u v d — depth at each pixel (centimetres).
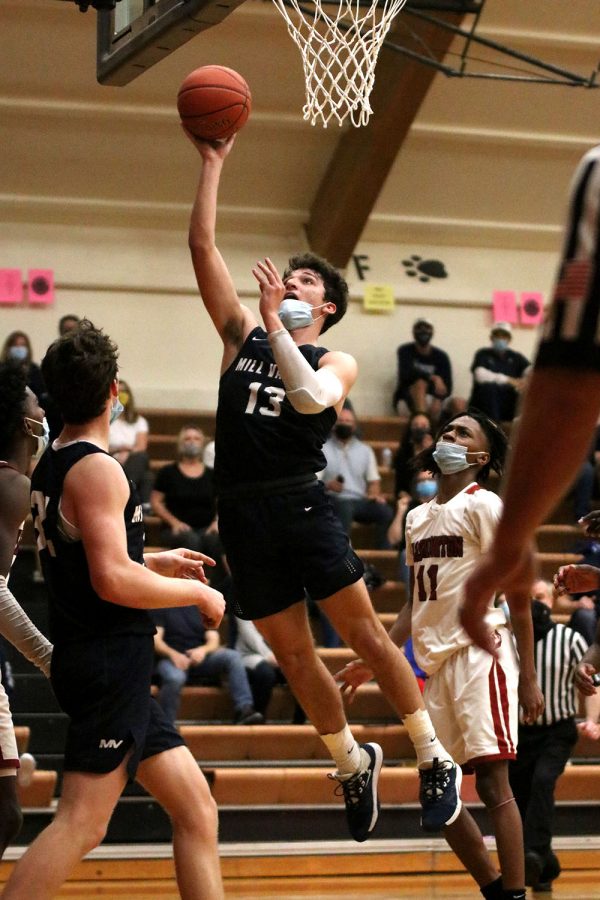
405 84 1268
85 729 363
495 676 534
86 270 1471
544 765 741
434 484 1117
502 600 567
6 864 752
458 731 543
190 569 417
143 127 1377
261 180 1465
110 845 792
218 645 945
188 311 1505
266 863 811
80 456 371
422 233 1563
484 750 527
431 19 1120
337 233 1451
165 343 1495
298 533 418
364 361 1539
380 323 1550
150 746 378
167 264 1498
